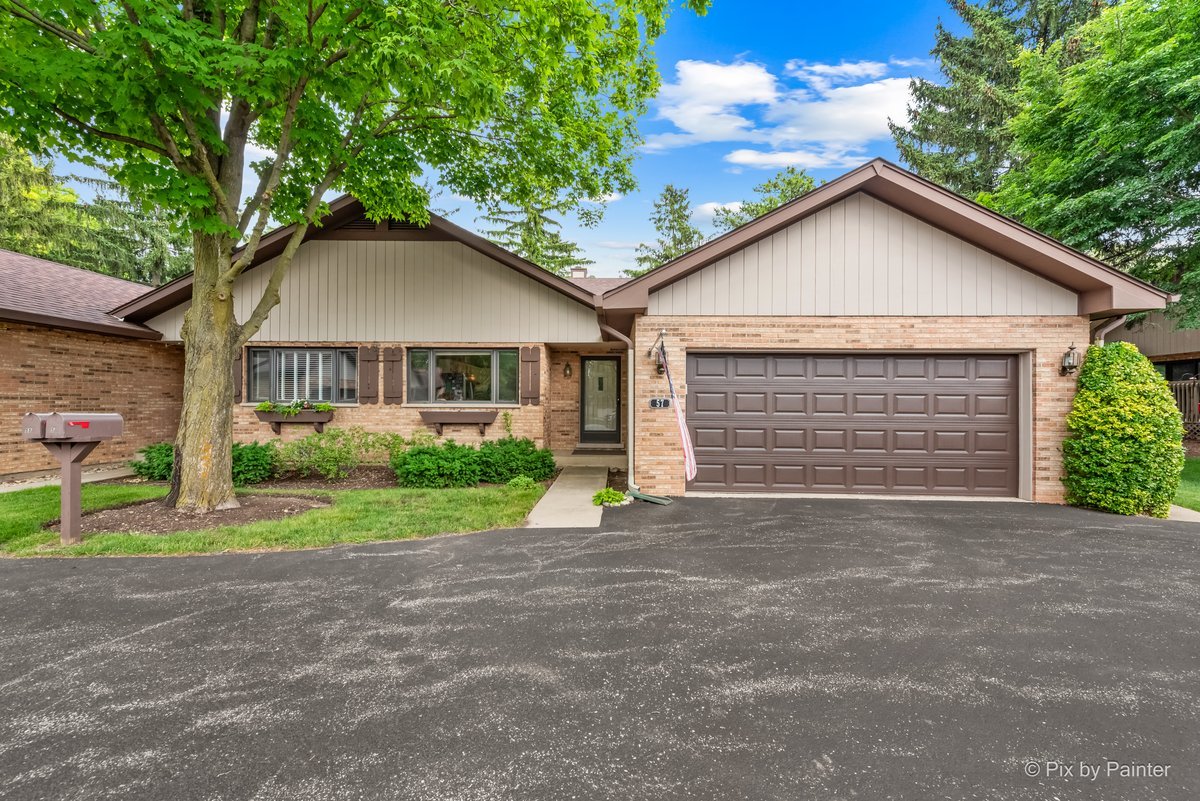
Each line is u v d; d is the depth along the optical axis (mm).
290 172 7918
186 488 6492
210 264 6590
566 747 2330
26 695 2730
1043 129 12727
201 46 5047
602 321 8344
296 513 6559
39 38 5371
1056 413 7430
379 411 10961
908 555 5055
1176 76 9492
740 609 3807
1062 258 6934
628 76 9148
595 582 4340
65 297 10945
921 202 7230
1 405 9211
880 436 7871
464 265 10984
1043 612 3768
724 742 2369
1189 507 7164
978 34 22406
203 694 2740
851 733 2436
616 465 11094
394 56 5539
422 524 6035
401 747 2332
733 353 7961
